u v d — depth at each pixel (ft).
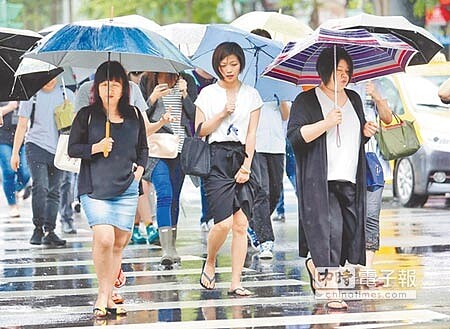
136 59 70.95
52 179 104.78
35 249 102.73
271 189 94.38
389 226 115.65
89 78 99.45
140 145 66.28
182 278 82.69
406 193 136.67
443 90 76.79
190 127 86.22
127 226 65.67
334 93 66.64
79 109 69.97
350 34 67.00
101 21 67.31
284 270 85.56
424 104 135.13
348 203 67.72
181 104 85.40
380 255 92.63
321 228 66.69
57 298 74.79
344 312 67.51
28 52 65.87
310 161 66.95
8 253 99.91
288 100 87.51
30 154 103.14
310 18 260.42
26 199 165.37
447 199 146.10
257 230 92.48
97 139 64.95
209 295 74.43
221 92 72.69
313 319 65.36
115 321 65.82
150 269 87.56
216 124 71.67
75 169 80.64
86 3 288.51
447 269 84.17
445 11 207.51
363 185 67.82
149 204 102.27
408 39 76.48
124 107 65.87
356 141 67.56
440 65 139.44
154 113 84.74
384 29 75.77
